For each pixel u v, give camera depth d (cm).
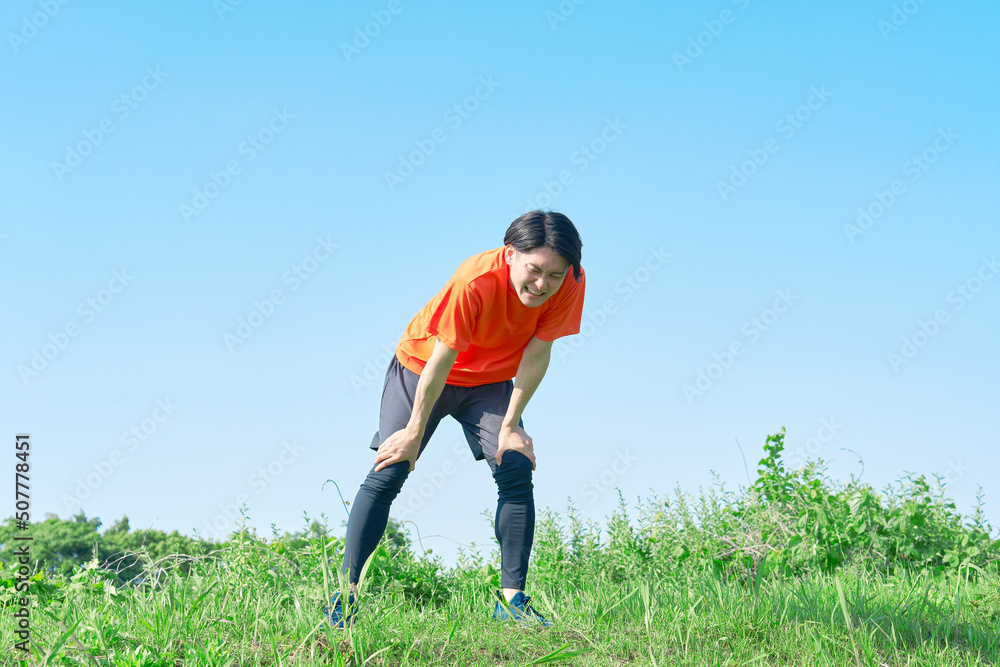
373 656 267
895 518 535
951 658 289
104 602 332
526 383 340
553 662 276
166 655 260
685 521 598
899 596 360
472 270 315
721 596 353
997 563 503
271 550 432
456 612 331
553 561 546
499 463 336
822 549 525
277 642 281
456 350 315
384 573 450
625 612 336
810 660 285
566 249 299
